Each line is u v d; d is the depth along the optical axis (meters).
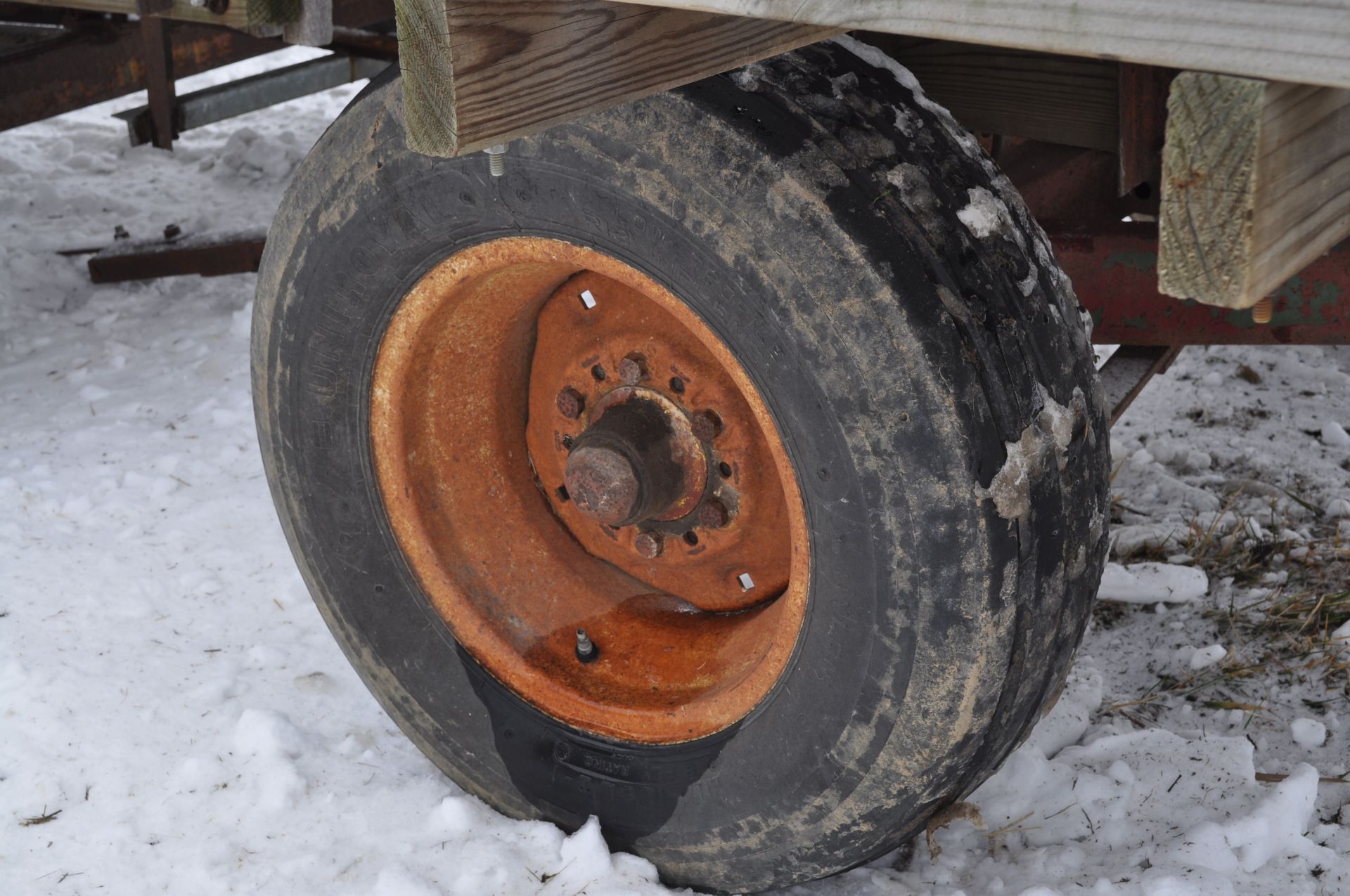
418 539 2.44
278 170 6.92
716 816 2.21
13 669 3.01
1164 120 2.11
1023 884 2.37
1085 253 2.58
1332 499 3.81
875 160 1.82
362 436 2.40
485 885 2.35
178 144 7.40
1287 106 1.18
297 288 2.34
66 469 4.02
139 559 3.54
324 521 2.53
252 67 8.66
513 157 1.97
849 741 1.97
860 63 1.98
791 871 2.19
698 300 1.90
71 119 7.86
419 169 2.08
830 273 1.74
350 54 5.17
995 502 1.76
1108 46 1.12
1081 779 2.61
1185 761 2.68
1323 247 1.33
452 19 1.35
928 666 1.85
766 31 1.58
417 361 2.33
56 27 5.20
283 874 2.43
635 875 2.36
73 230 6.14
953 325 1.75
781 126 1.80
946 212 1.83
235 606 3.36
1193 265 1.25
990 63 2.40
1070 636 2.01
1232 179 1.19
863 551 1.85
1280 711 2.98
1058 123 2.37
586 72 1.49
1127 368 3.07
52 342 5.10
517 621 2.46
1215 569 3.52
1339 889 2.38
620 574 2.61
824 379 1.79
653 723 2.25
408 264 2.20
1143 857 2.41
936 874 2.44
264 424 2.54
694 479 2.26
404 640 2.53
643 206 1.88
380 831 2.53
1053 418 1.85
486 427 2.52
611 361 2.33
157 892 2.41
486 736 2.49
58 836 2.55
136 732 2.84
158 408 4.45
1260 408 4.41
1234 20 1.05
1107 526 2.04
